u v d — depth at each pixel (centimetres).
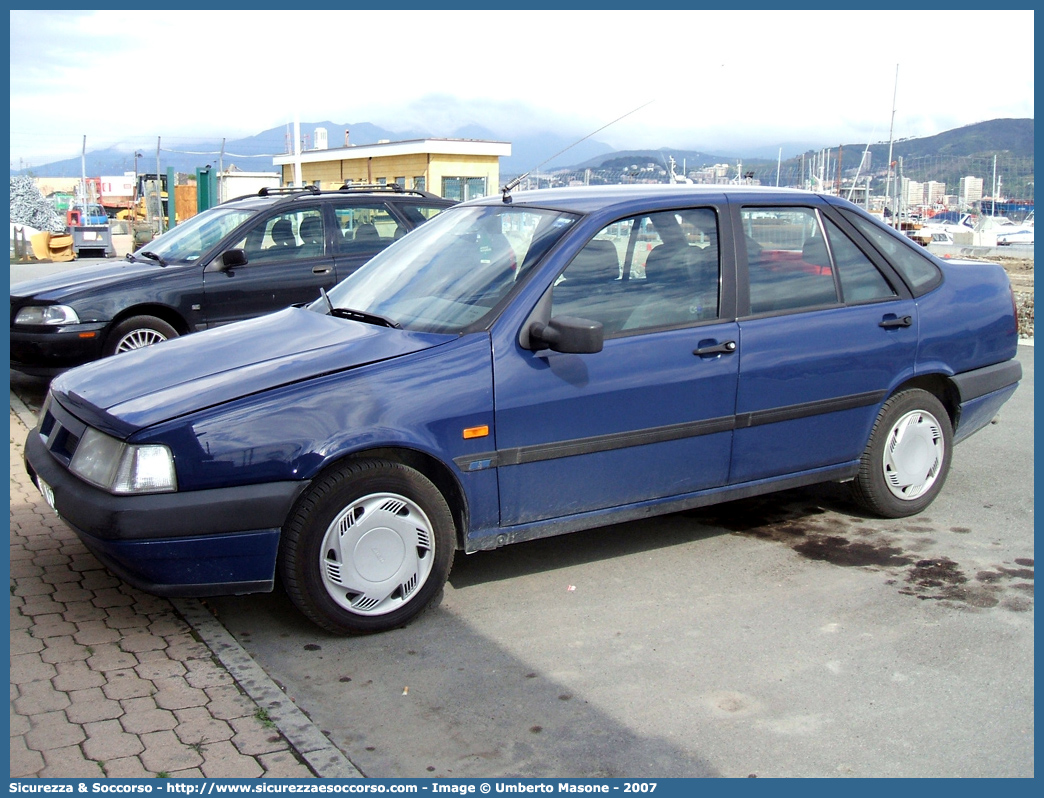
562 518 442
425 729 333
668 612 429
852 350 506
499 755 318
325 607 390
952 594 448
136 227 2925
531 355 421
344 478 387
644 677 370
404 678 369
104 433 382
